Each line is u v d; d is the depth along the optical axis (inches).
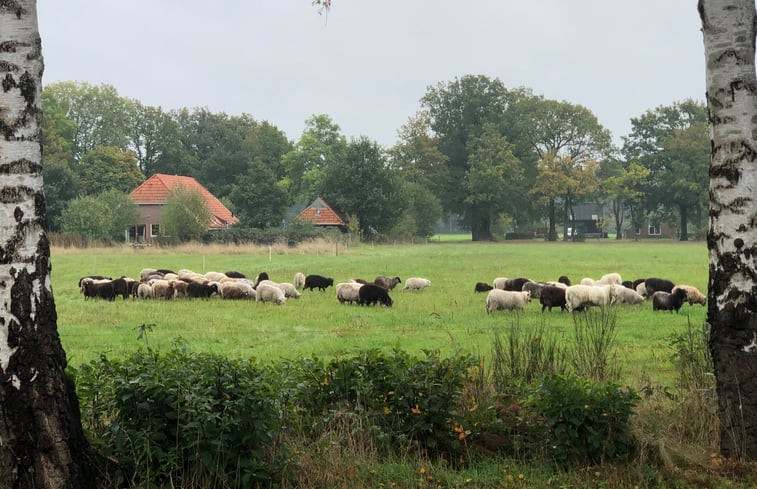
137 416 253.4
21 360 232.8
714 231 297.1
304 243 2608.3
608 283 1163.9
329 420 292.8
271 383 273.7
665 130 4549.7
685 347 413.4
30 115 242.7
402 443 292.4
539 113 4343.0
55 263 1781.5
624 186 4375.0
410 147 4399.6
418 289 1203.2
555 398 292.0
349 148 3449.8
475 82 4520.2
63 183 3061.0
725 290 292.5
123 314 839.1
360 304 972.6
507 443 306.5
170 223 2554.1
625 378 427.5
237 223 2876.5
